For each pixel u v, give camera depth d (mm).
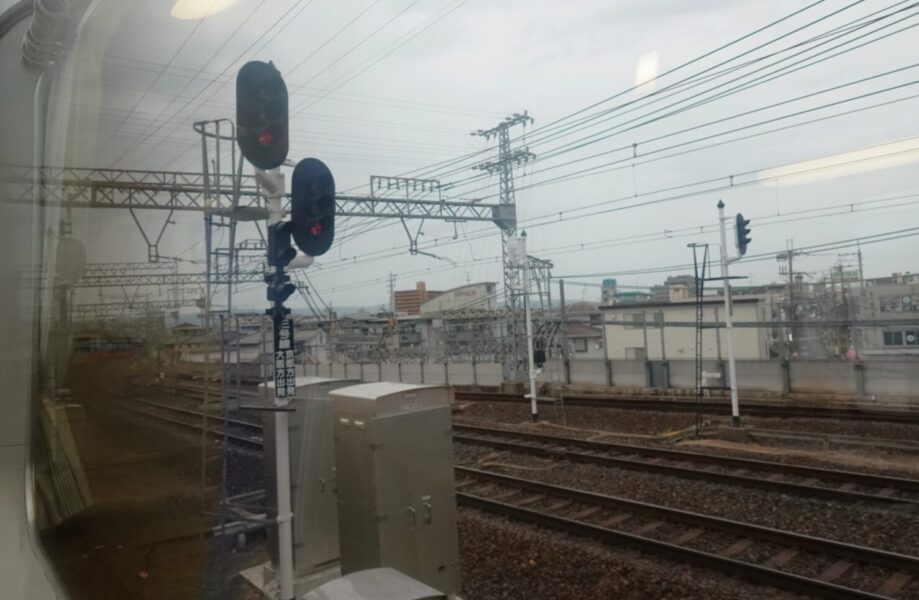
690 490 8391
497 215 20203
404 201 17781
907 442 10828
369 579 3324
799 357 18719
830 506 7383
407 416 4320
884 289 17828
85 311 4152
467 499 8133
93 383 4133
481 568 6055
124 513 3947
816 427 12828
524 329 20891
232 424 4000
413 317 24703
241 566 3988
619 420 14984
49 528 3971
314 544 4363
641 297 25688
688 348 23172
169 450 3969
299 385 4691
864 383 15766
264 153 3730
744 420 13766
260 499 4105
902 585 5168
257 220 3961
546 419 15688
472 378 21891
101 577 3623
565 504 7977
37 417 4207
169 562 3785
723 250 14078
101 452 4043
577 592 5430
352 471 4312
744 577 5465
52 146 4188
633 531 6863
